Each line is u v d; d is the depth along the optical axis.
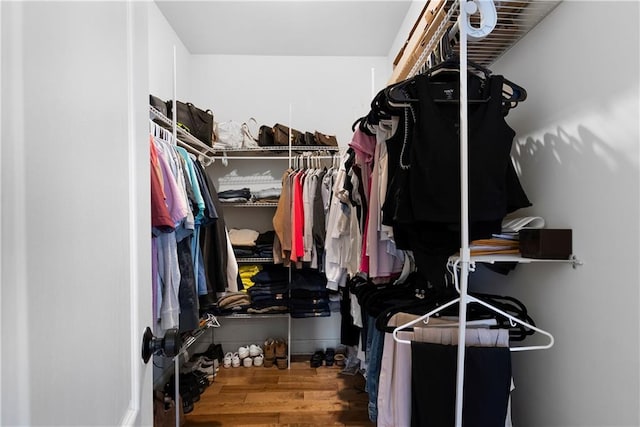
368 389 1.38
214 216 1.64
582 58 0.92
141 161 0.65
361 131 1.39
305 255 2.23
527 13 1.05
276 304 2.45
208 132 2.20
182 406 1.76
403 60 1.65
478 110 0.95
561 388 1.00
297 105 2.73
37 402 0.33
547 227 1.07
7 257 0.30
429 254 1.00
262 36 2.45
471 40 1.19
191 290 1.44
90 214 0.44
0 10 0.30
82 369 0.41
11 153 0.31
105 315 0.48
